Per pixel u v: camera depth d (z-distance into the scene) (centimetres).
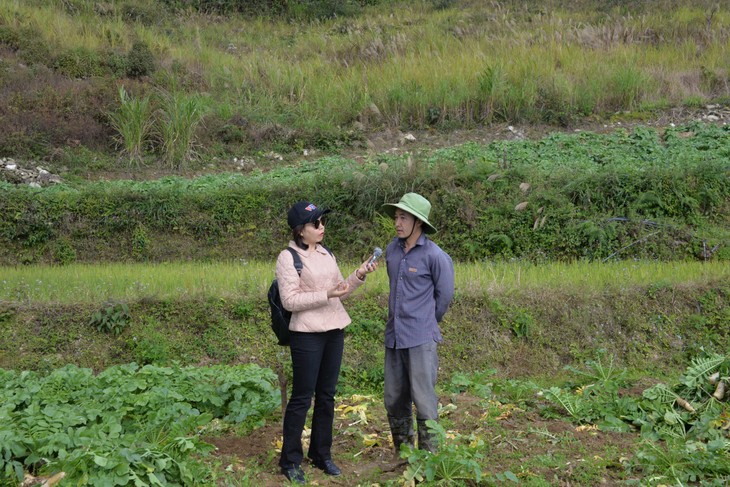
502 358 921
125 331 922
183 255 1406
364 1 3048
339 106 1969
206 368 766
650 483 545
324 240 1404
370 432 680
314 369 553
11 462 508
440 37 2381
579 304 978
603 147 1692
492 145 1733
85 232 1414
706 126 1786
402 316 572
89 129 1772
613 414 677
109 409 627
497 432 652
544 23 2423
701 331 972
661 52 2148
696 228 1349
